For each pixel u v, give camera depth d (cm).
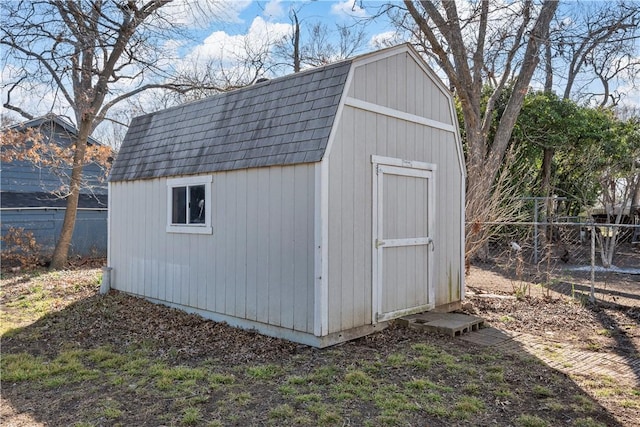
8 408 364
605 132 1477
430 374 426
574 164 1574
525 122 1427
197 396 375
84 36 1140
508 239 1286
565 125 1435
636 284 937
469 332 578
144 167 758
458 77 1203
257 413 345
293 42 2369
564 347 518
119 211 820
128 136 854
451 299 700
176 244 690
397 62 598
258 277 559
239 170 582
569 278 994
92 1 1105
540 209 1377
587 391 390
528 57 1223
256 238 561
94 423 332
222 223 608
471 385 396
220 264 613
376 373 427
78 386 409
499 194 1003
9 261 1233
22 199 1354
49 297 812
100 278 959
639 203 1717
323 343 495
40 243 1320
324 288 491
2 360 484
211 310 628
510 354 489
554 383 406
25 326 627
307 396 371
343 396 372
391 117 588
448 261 696
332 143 497
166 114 783
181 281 681
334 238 503
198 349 509
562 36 1151
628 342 540
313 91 542
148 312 680
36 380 426
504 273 1102
